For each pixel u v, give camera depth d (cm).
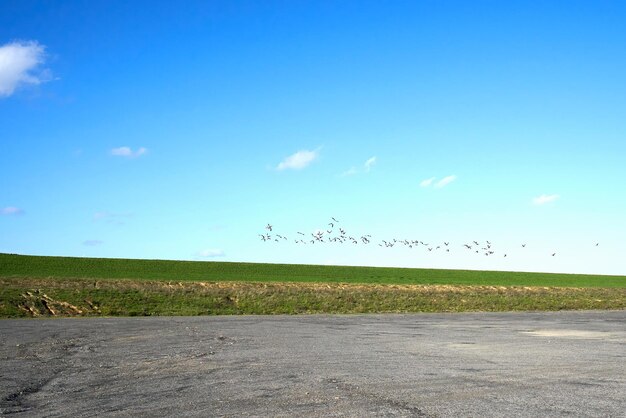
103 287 5300
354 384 1045
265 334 2130
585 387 1016
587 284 8450
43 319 3180
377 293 5719
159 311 3975
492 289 6850
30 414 834
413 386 1023
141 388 1028
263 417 787
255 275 7775
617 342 1862
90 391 1007
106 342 1836
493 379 1102
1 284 5038
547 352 1566
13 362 1384
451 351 1588
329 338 1978
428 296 5609
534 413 803
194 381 1095
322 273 8450
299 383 1059
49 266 7669
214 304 4516
